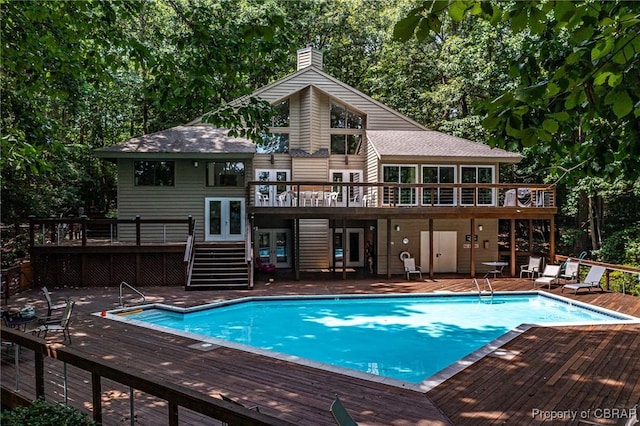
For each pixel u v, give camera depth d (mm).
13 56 8164
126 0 8328
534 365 7090
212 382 6258
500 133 2826
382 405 5496
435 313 12398
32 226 14836
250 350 7832
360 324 11172
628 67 2271
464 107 26344
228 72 7887
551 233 17281
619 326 9688
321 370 6789
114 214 25031
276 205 17703
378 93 28062
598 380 6418
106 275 15180
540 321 11430
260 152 19609
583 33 2316
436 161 18047
